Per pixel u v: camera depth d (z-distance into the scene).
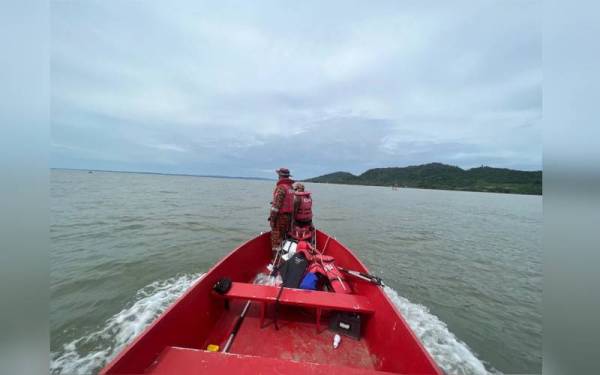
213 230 11.09
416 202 34.22
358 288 3.36
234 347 2.57
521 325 5.05
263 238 5.12
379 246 10.06
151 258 7.29
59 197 20.88
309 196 5.16
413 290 6.27
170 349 1.95
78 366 3.43
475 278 7.28
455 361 4.02
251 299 2.74
